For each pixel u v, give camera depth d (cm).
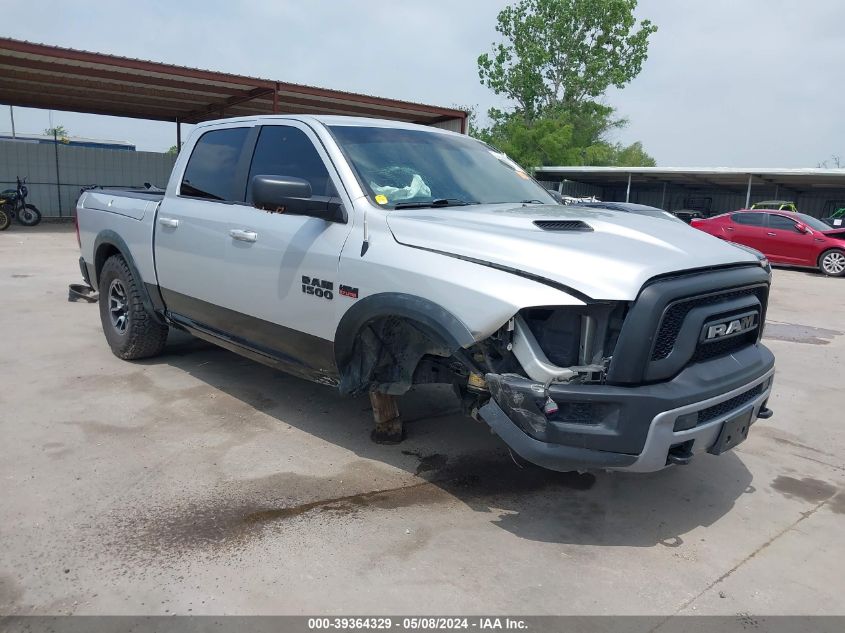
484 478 380
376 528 321
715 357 313
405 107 2066
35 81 1820
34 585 268
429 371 354
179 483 357
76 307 782
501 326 288
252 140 442
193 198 477
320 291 366
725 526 339
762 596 281
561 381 280
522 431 286
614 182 3691
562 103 4272
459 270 305
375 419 421
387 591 273
